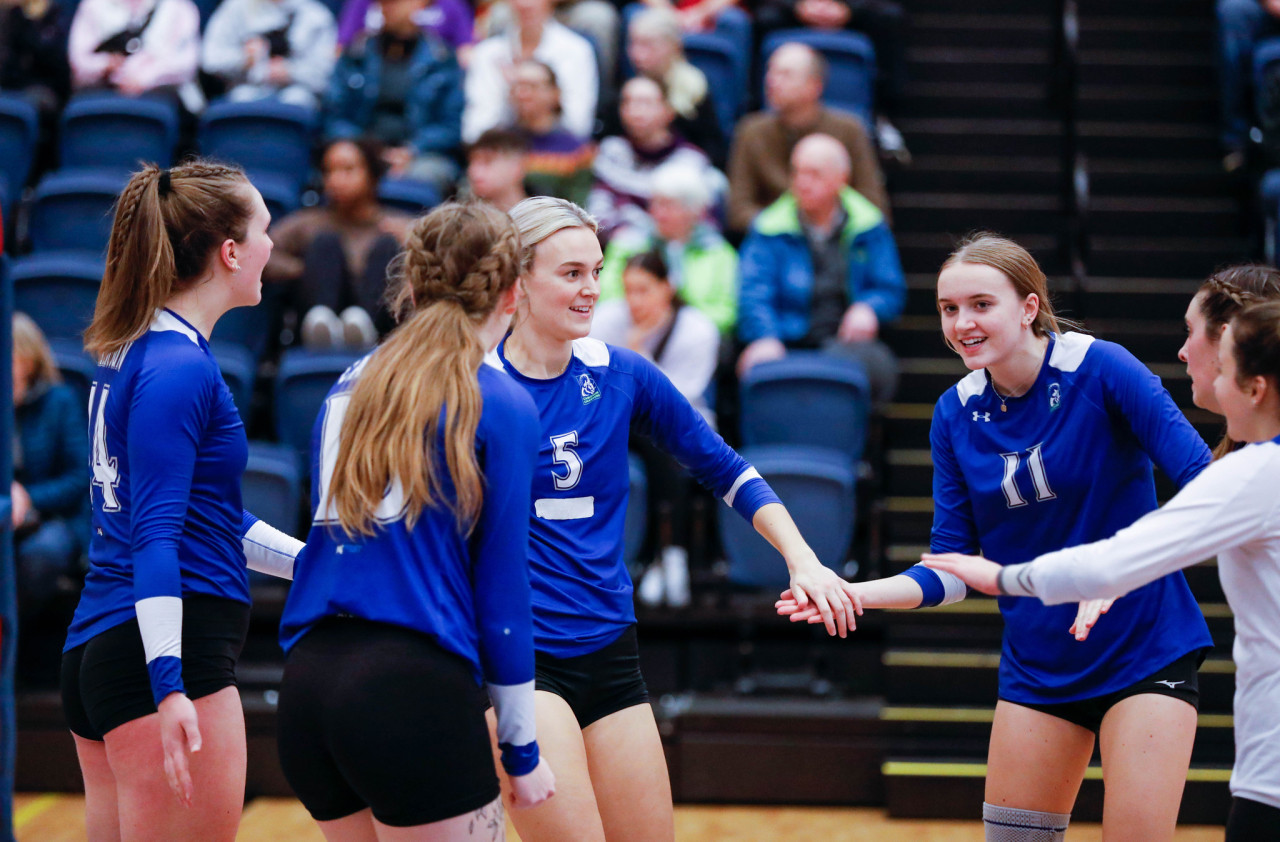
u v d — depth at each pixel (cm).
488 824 333
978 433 446
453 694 329
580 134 1062
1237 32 1061
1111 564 345
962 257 430
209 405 375
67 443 798
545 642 413
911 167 1098
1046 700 435
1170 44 1166
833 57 1101
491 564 340
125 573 377
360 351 850
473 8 1270
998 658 766
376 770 320
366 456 332
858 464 829
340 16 1252
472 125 1076
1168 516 345
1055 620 431
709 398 846
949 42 1208
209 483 383
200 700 379
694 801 753
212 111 1064
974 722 743
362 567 334
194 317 389
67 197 971
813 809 746
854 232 902
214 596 384
